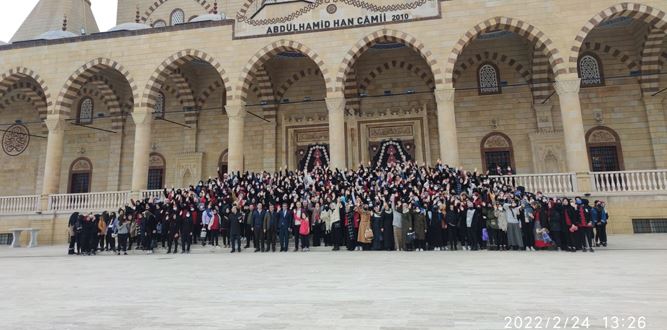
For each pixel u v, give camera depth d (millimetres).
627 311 5297
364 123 28250
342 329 4590
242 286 7789
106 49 25844
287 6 24453
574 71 20891
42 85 26141
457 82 27750
